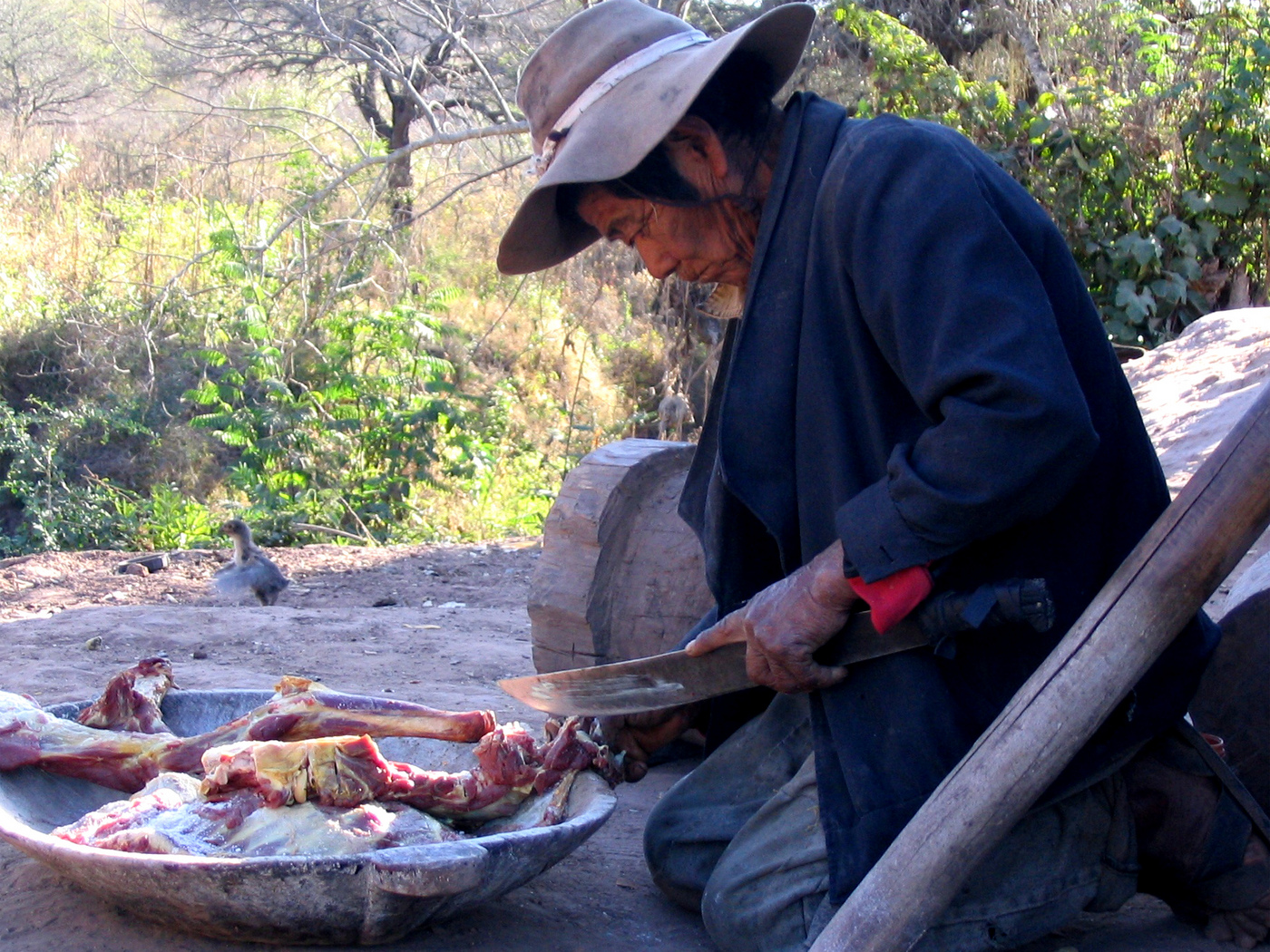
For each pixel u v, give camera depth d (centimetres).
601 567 411
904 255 215
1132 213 1086
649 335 1878
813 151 236
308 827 247
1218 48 1096
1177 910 275
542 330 1881
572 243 279
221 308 1636
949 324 209
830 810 233
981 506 206
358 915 229
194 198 1834
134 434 1571
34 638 662
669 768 417
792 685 235
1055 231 236
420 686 560
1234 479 194
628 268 1511
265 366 1441
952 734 229
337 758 258
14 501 1506
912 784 228
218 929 236
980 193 219
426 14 1430
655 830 281
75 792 297
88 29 2417
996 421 203
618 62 241
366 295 1694
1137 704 242
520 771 277
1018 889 241
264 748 256
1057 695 200
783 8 230
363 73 1838
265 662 615
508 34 1546
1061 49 1177
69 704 323
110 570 966
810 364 234
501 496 1550
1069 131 1073
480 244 1861
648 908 288
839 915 208
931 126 231
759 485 243
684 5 1260
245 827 250
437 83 1741
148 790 270
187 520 1304
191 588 909
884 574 214
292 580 928
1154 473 249
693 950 263
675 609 403
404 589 895
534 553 1026
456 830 281
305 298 1490
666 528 412
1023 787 200
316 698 292
